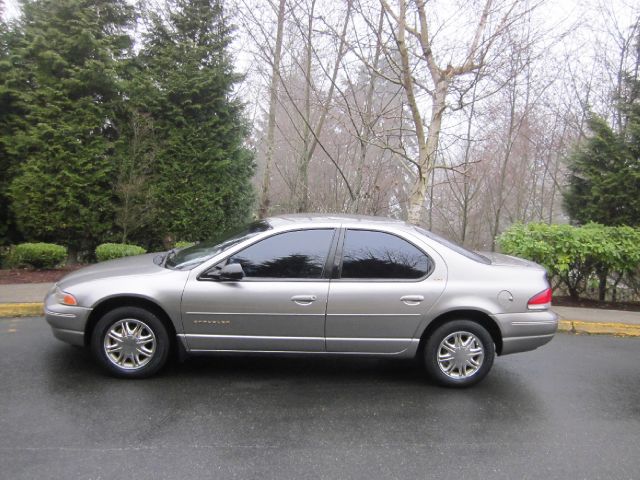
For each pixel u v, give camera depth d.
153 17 11.17
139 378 4.32
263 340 4.29
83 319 4.23
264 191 12.30
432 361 4.42
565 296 8.93
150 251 11.32
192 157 11.07
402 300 4.29
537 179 20.95
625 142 9.89
